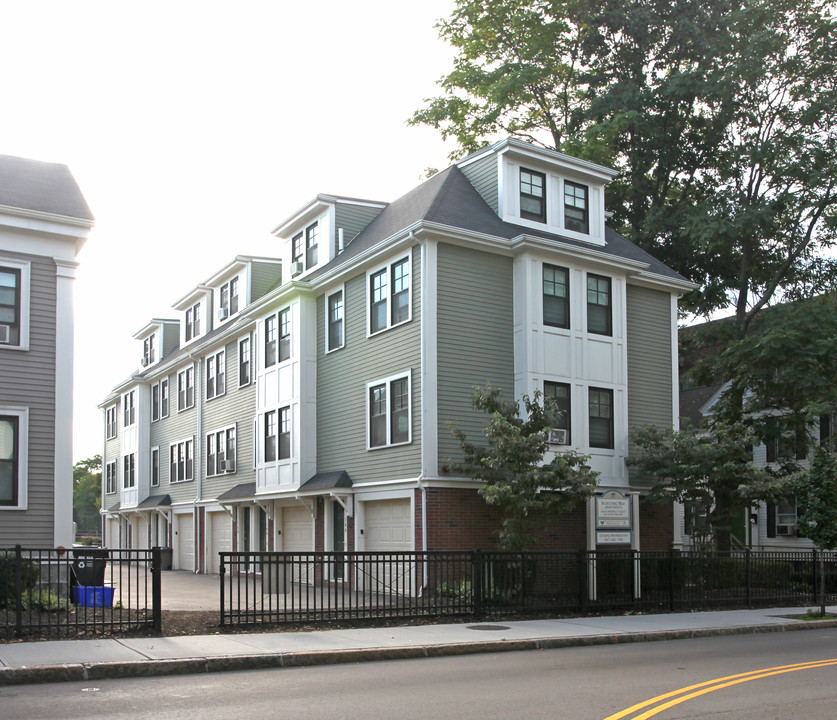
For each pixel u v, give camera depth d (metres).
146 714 7.82
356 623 14.70
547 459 20.70
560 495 19.33
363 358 22.95
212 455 33.34
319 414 24.84
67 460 18.69
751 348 26.53
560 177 23.95
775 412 30.67
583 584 17.11
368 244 23.48
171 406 38.59
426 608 15.55
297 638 12.80
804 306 27.45
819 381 25.39
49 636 12.26
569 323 22.31
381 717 7.70
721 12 32.50
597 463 22.20
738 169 31.73
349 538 22.73
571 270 22.53
